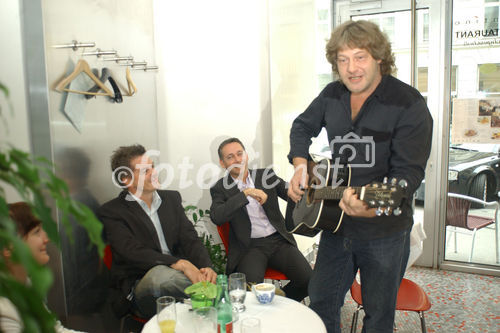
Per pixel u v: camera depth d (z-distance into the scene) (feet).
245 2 9.89
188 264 6.97
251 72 10.09
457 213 11.68
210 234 10.57
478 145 11.26
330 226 5.82
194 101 10.42
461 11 10.90
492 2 10.62
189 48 10.25
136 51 9.29
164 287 6.54
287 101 11.23
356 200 4.86
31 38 5.94
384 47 5.17
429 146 5.36
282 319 5.08
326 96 6.12
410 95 5.31
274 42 10.16
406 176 5.06
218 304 4.88
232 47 10.10
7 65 5.90
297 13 11.65
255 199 8.23
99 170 7.66
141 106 9.53
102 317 7.72
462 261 11.89
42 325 1.30
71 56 6.76
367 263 5.70
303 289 8.07
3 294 1.28
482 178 11.37
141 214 7.32
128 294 6.87
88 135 7.26
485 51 10.85
